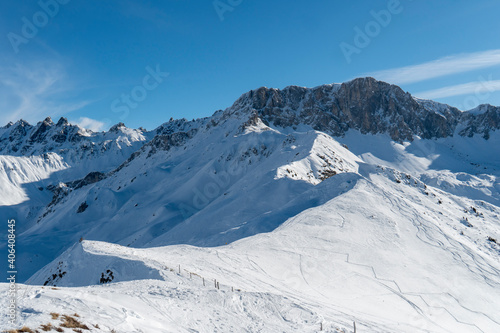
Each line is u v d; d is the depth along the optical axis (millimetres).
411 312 39562
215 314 22531
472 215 82938
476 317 41312
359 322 29625
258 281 39438
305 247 52750
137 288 26672
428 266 51500
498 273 51438
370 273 47469
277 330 21828
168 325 18766
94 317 16234
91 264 43438
